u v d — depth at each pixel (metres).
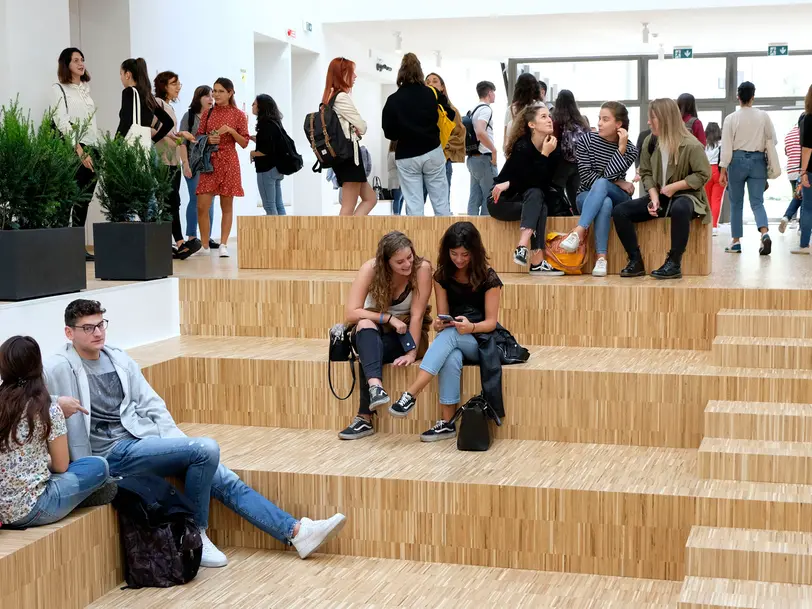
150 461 4.23
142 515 4.07
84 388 4.15
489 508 4.26
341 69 7.11
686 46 14.98
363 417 5.03
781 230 10.05
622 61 16.05
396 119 7.09
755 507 3.97
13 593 3.45
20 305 4.66
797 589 3.58
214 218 10.27
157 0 9.20
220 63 10.51
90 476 3.86
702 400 4.77
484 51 15.62
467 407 4.78
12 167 4.70
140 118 7.16
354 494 4.39
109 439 4.25
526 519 4.23
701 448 4.30
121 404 4.30
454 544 4.32
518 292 5.67
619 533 4.14
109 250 5.81
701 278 6.00
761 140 7.89
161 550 4.07
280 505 4.47
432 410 5.04
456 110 7.92
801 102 15.34
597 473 4.39
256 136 8.84
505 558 4.27
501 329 5.11
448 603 3.87
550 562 4.23
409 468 4.49
